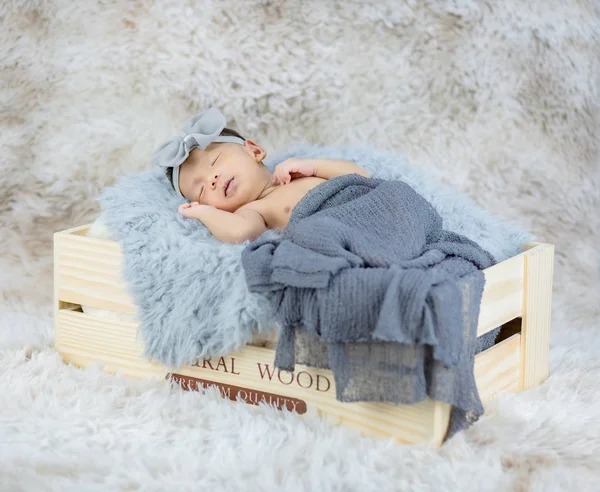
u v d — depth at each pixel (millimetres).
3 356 1844
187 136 2010
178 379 1685
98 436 1451
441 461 1362
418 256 1601
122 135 2455
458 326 1346
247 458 1357
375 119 2443
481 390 1595
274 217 1941
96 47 2436
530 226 2430
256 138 2451
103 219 1812
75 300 1797
